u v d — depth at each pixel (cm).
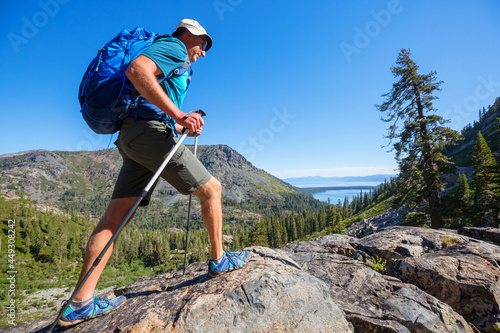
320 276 386
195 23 238
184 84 240
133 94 196
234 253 276
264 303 215
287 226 12056
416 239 486
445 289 356
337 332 236
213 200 239
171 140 214
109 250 197
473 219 1867
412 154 2002
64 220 16588
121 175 228
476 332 312
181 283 269
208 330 193
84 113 200
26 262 10550
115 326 196
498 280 346
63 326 203
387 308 303
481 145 4322
